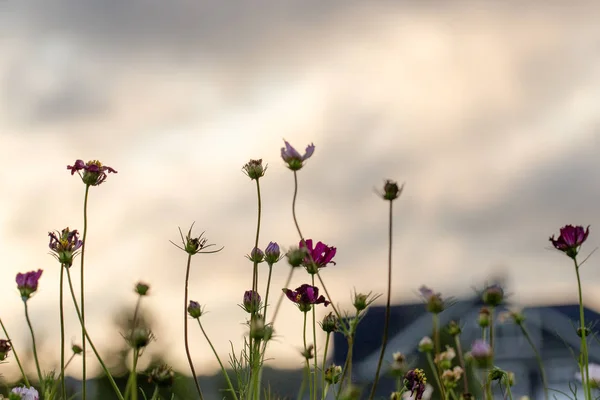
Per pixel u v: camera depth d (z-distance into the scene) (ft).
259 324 6.01
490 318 6.23
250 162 6.56
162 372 5.80
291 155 6.17
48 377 6.36
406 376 6.42
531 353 23.31
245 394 6.28
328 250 6.38
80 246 6.39
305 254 6.00
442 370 6.50
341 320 5.97
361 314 6.18
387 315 5.74
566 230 6.22
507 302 6.52
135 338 5.61
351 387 5.68
